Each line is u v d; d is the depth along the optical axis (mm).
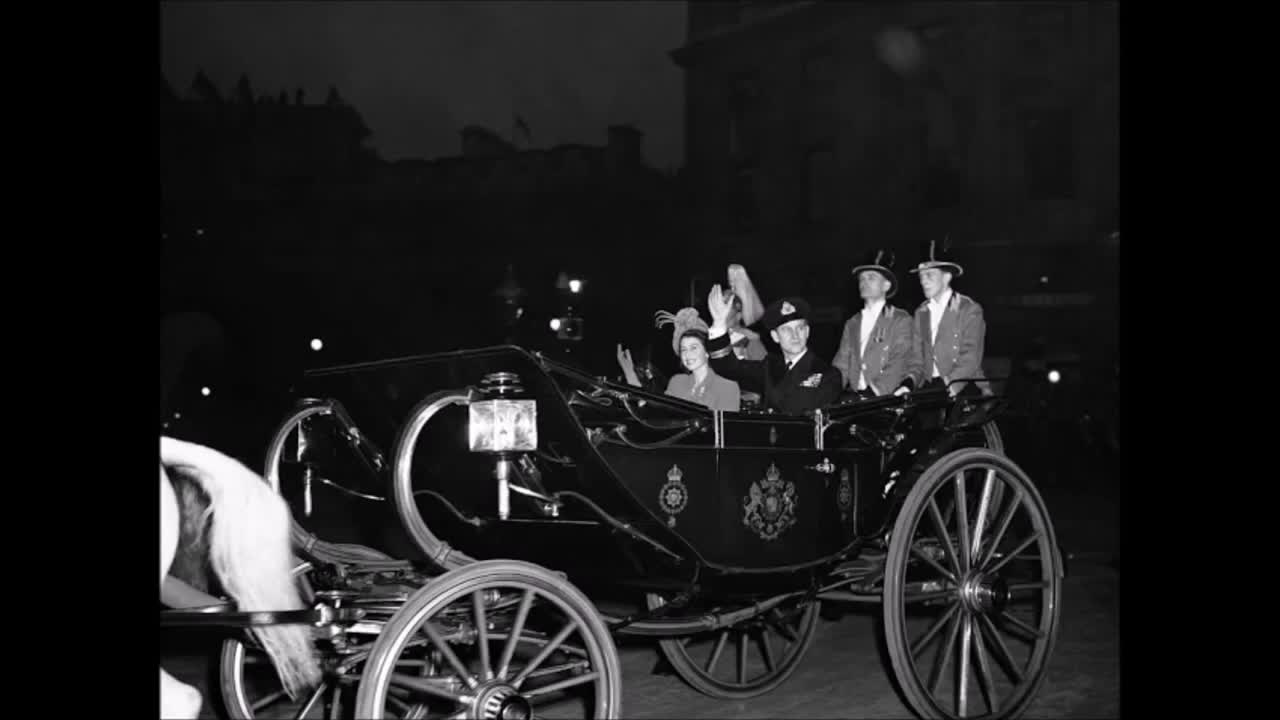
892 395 6043
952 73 32062
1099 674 6859
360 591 4793
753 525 5344
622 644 7832
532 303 31109
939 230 32094
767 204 35500
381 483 5199
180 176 36125
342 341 35094
